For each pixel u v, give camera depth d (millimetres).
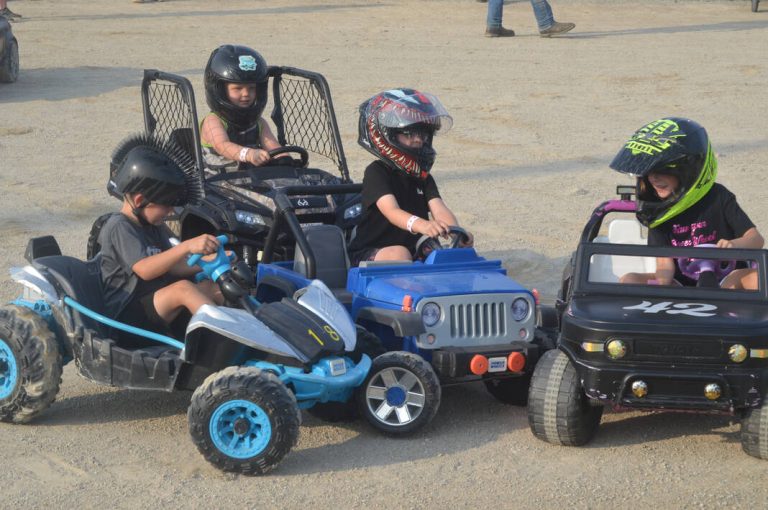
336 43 41344
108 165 23844
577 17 49344
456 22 47625
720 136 26500
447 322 10766
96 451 10234
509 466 9914
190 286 10750
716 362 9516
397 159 12266
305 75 15758
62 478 9641
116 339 10961
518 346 10805
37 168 23547
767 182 22062
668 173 10727
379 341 10797
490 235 18703
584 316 9922
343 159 15422
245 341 9836
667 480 9602
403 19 48438
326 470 9820
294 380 9984
